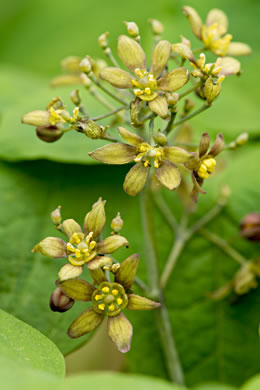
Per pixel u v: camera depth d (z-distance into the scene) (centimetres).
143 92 15
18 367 13
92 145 18
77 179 18
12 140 18
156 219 18
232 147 16
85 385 13
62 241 14
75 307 16
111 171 18
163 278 17
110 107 17
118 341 14
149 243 17
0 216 17
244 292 17
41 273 17
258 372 17
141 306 14
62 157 17
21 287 17
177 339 18
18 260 17
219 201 18
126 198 18
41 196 18
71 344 16
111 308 14
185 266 18
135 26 15
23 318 17
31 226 17
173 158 14
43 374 13
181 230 18
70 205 18
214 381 17
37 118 15
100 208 14
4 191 18
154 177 15
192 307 18
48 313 17
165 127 16
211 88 15
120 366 18
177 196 18
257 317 18
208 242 18
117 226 15
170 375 17
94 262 14
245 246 18
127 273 14
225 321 18
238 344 18
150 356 17
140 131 16
